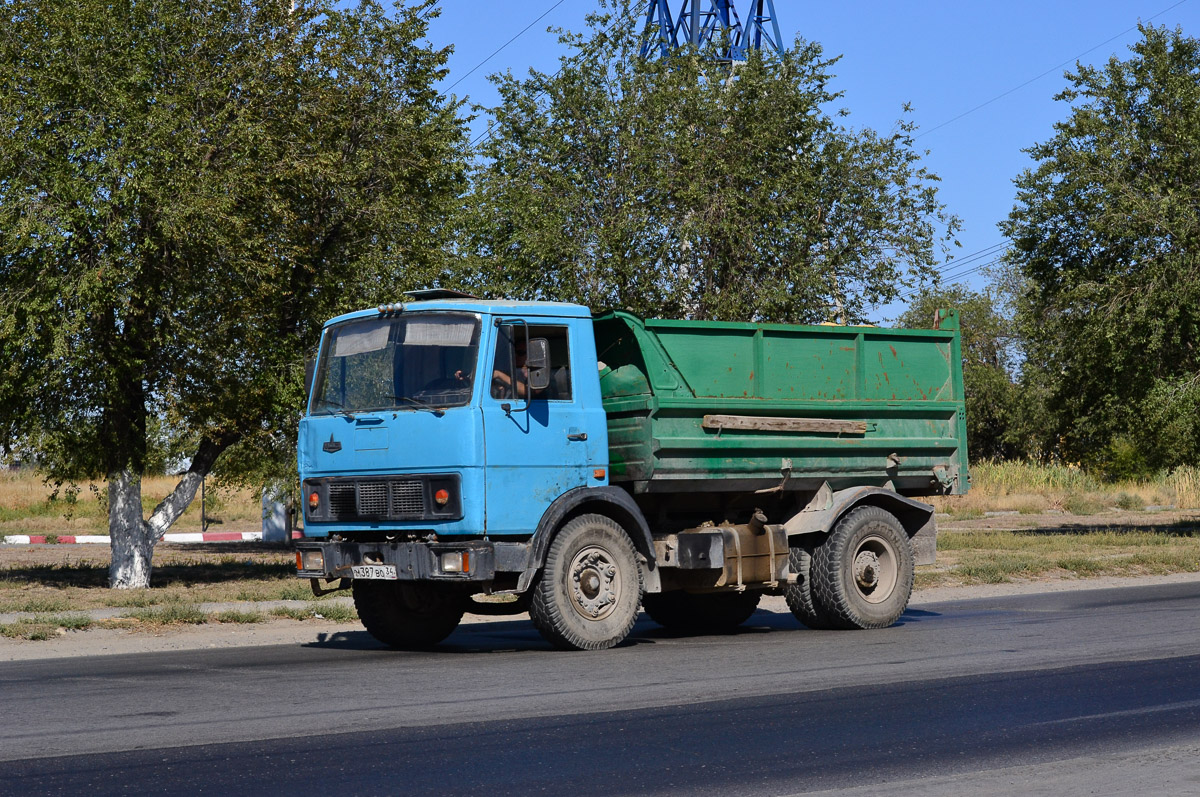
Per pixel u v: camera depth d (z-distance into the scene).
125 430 18.11
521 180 21.92
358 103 18.94
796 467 12.62
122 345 17.05
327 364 11.64
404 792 5.79
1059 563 20.83
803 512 12.93
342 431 11.25
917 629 12.80
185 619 13.88
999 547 25.92
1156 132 27.30
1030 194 28.83
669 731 7.18
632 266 20.72
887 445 13.35
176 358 17.62
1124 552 24.22
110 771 6.23
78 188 15.53
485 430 10.59
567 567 10.97
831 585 12.73
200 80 17.20
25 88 16.34
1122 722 7.48
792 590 13.05
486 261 21.20
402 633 11.88
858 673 9.46
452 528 10.51
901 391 13.60
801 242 21.89
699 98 21.89
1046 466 55.41
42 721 7.60
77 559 24.80
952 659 10.27
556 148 21.80
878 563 13.17
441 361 10.87
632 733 7.12
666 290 21.19
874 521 13.03
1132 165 27.47
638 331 11.65
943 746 6.79
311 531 11.49
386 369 11.16
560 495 11.02
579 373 11.34
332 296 18.72
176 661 10.79
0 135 15.83
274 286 17.42
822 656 10.54
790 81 22.55
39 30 16.72
